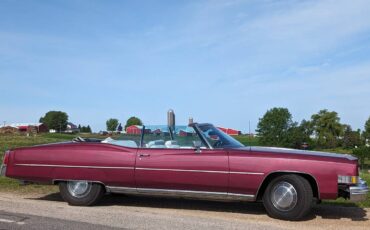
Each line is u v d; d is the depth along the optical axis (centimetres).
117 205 853
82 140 912
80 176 832
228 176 756
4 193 984
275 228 674
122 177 811
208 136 796
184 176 777
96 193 833
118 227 665
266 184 754
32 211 781
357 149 5197
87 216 744
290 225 698
